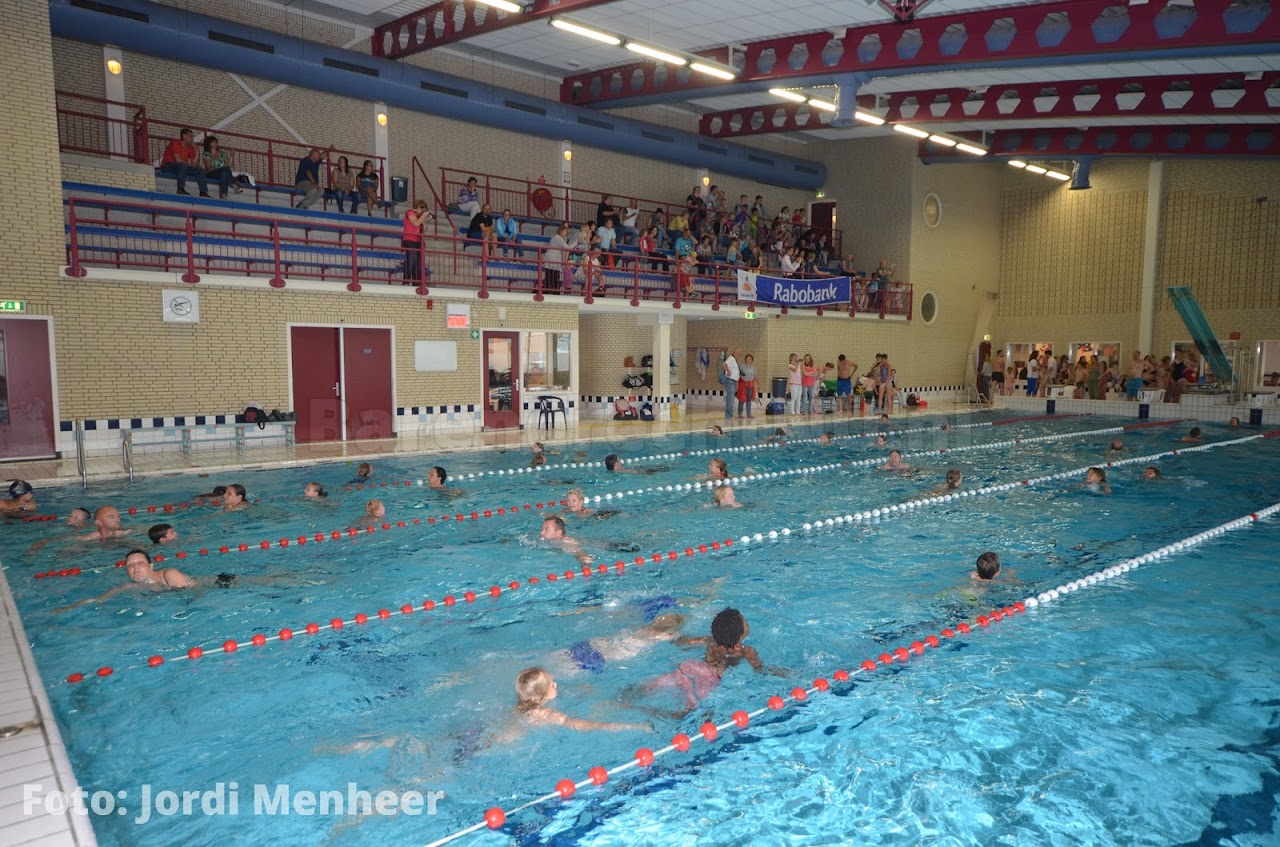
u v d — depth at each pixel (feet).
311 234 49.26
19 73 35.14
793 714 14.07
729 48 48.39
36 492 31.14
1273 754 12.69
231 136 49.98
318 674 15.65
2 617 17.12
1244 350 73.67
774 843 10.50
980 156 73.46
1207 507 30.91
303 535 25.86
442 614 19.03
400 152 57.52
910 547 25.12
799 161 79.25
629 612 19.20
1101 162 81.15
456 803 11.40
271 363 42.14
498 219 56.59
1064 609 19.52
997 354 88.12
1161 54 37.17
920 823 10.93
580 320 65.10
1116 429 57.72
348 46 54.08
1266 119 49.11
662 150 67.67
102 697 14.61
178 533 25.88
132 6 43.24
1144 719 13.87
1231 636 17.74
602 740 13.14
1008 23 39.63
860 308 74.64
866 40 43.78
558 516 28.07
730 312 61.82
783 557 24.00
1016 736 13.28
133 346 38.34
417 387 47.55
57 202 36.29
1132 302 79.92
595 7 42.01
